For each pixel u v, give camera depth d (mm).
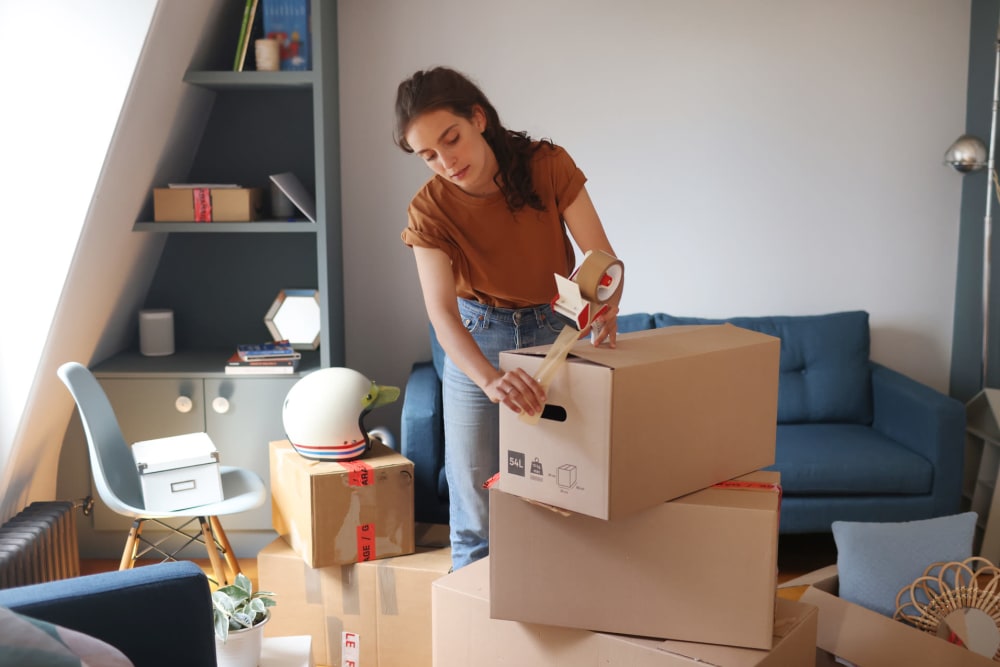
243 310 3619
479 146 1853
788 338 3580
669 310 3793
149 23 2547
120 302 3279
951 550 2203
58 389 2873
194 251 3578
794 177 3723
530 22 3605
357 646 2551
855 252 3771
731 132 3688
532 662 1757
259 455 3176
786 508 3039
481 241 1998
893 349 3832
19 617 1295
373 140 3625
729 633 1600
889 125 3699
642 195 3719
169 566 1588
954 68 3678
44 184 2605
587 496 1536
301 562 2553
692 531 1594
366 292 3711
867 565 2195
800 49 3648
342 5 3553
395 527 2574
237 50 3129
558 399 1552
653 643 1635
